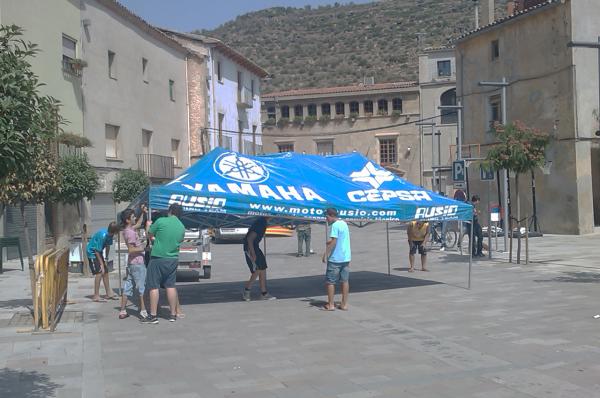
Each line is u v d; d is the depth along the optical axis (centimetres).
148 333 977
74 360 812
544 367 744
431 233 2361
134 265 1087
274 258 2181
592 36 2789
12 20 2241
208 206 1155
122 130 3150
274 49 10700
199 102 4191
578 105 2758
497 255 2025
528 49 3030
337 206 1223
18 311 1170
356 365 775
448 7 10694
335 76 8894
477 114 3447
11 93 614
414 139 5806
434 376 720
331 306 1151
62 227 2606
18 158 627
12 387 695
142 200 1287
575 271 1595
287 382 708
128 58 3231
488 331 946
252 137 5288
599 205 3027
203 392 676
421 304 1190
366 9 11581
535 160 1727
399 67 8712
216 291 1416
